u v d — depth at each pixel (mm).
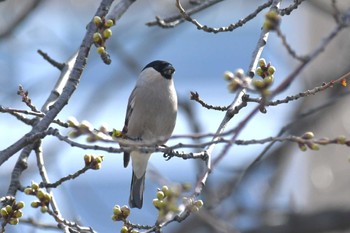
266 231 14461
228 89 5441
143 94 9734
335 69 15227
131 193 9523
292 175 15820
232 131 5590
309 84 15234
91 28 7707
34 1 13836
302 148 5941
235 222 14266
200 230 14578
